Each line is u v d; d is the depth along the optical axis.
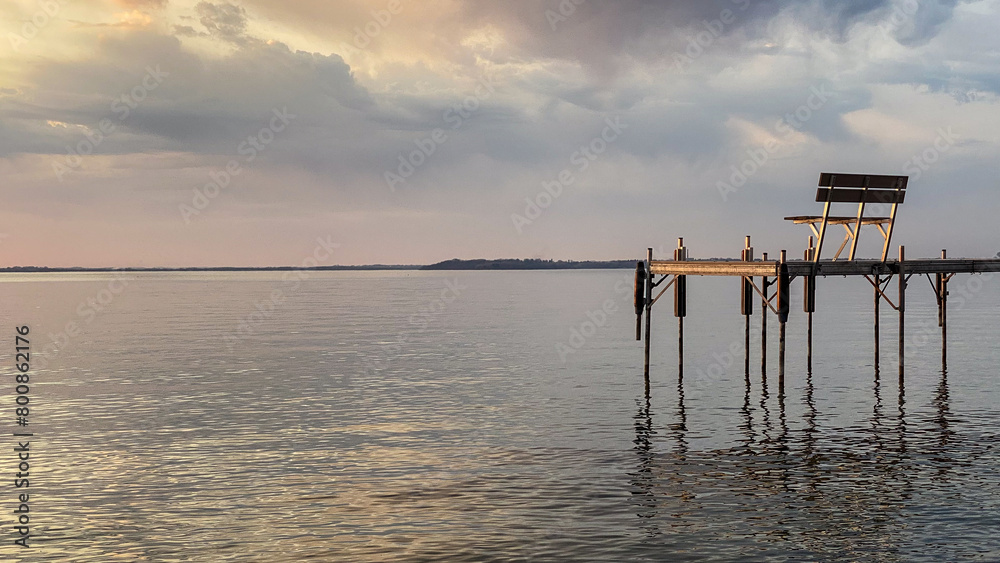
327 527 15.12
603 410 26.58
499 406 27.58
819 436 22.23
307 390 31.77
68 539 14.65
